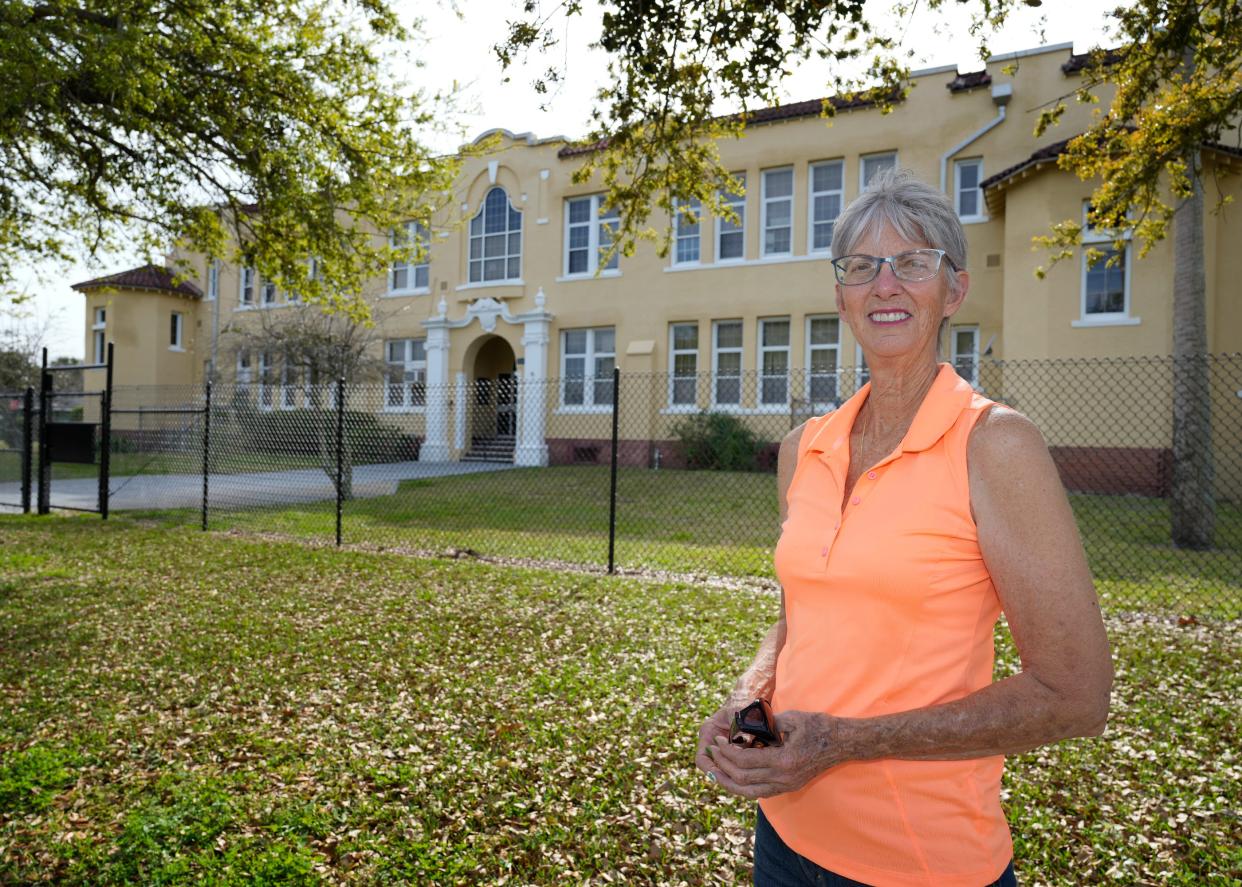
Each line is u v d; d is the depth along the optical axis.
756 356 20.33
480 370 26.22
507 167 23.64
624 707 4.22
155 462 19.45
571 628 5.73
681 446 20.41
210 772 3.46
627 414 21.64
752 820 3.09
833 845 1.26
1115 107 6.88
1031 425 1.14
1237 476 14.28
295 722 4.03
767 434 19.75
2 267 11.88
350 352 20.41
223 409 14.59
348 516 11.76
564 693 4.43
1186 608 6.34
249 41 8.64
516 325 23.06
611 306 22.03
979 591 1.17
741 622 5.87
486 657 5.06
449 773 3.46
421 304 24.95
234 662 4.95
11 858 2.79
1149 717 4.02
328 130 9.31
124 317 28.27
